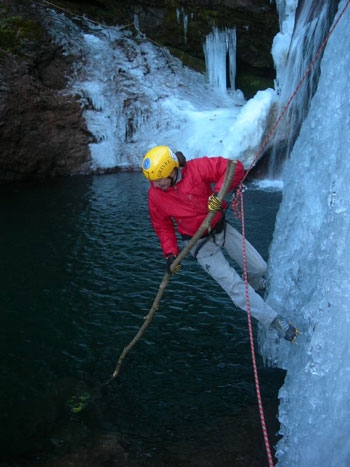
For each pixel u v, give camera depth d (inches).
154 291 238.4
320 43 376.5
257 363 181.6
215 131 456.1
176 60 528.7
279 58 449.4
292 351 160.1
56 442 149.8
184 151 457.7
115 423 157.1
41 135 427.5
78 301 231.0
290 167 193.3
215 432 150.6
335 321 129.6
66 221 331.6
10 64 415.2
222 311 218.5
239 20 521.0
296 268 167.6
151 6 521.7
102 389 172.7
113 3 516.1
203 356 187.6
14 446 148.8
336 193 144.6
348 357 121.3
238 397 165.3
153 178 140.3
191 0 518.9
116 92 474.6
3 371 183.2
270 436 147.2
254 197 373.4
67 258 276.7
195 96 507.5
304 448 127.2
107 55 481.1
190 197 143.7
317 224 162.4
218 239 149.9
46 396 170.2
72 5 501.7
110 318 216.1
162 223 152.6
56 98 433.1
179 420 156.9
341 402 119.3
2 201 374.0
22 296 236.7
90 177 441.1
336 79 174.4
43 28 450.0
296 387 141.6
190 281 247.1
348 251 131.1
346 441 114.4
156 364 184.2
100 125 457.1
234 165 136.2
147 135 481.1
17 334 206.2
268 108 418.6
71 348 195.9
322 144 169.3
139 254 280.5
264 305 149.9
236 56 536.7
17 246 293.4
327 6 363.6
